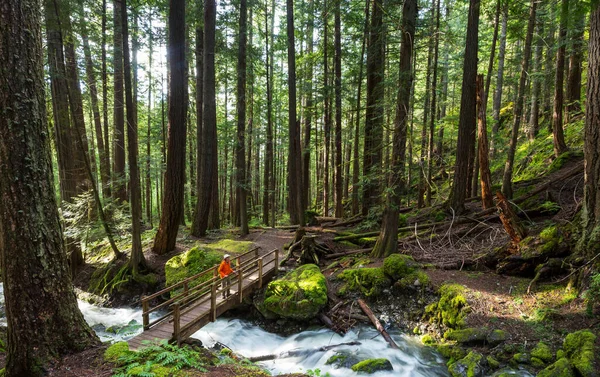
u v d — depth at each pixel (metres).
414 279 9.45
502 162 18.77
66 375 4.98
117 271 12.98
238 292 9.70
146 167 21.80
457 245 11.20
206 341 9.14
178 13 12.81
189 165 25.98
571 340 6.10
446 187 20.08
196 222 16.58
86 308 12.05
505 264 8.98
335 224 16.69
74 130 14.56
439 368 7.02
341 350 8.01
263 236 16.95
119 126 19.17
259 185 29.94
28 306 5.25
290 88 15.35
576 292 7.26
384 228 11.57
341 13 17.92
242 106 16.50
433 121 15.35
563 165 13.37
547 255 8.38
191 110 23.98
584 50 14.24
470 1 11.97
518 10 11.95
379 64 15.17
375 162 14.69
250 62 20.19
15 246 5.19
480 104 11.21
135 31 18.09
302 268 11.16
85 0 12.68
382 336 8.40
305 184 23.91
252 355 8.46
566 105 16.77
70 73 14.69
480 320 7.54
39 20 5.42
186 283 9.10
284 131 29.70
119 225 14.23
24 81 5.15
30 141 5.25
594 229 7.48
